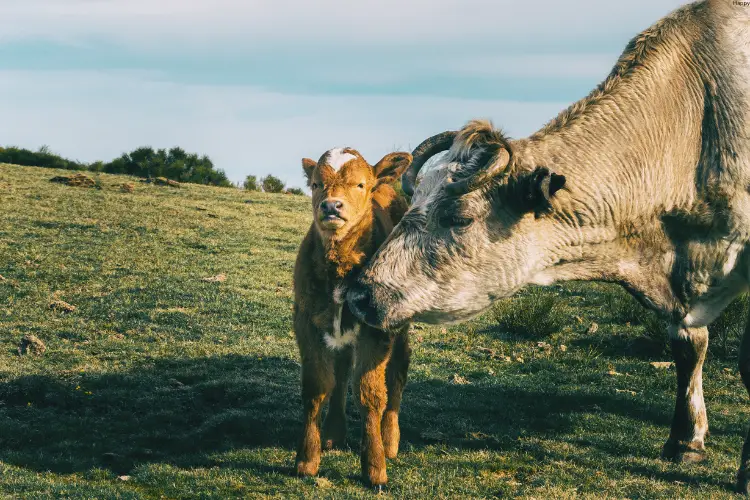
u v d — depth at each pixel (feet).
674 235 19.30
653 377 29.84
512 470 19.99
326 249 17.88
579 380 29.55
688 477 19.40
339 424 21.65
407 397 26.53
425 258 16.98
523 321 37.58
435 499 17.43
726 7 20.04
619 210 18.15
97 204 72.95
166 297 41.60
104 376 27.30
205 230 65.31
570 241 18.02
